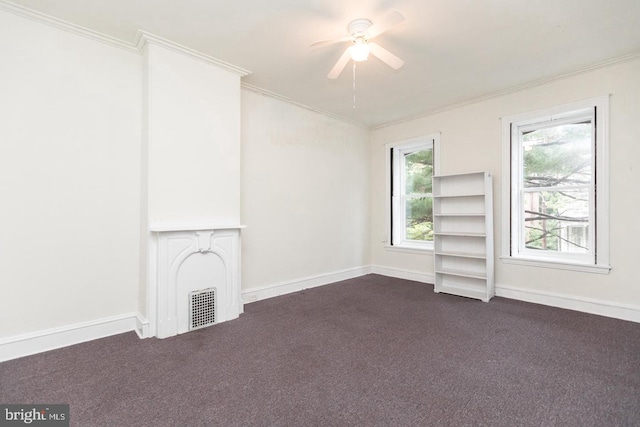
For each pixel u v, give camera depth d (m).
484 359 2.21
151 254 2.60
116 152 2.68
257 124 3.76
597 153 3.16
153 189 2.64
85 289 2.54
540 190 3.64
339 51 2.85
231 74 3.15
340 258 4.83
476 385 1.87
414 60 3.01
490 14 2.31
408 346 2.43
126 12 2.29
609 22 2.41
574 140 3.42
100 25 2.45
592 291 3.20
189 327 2.75
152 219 2.63
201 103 2.93
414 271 4.81
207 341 2.53
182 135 2.80
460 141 4.23
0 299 2.20
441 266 4.29
